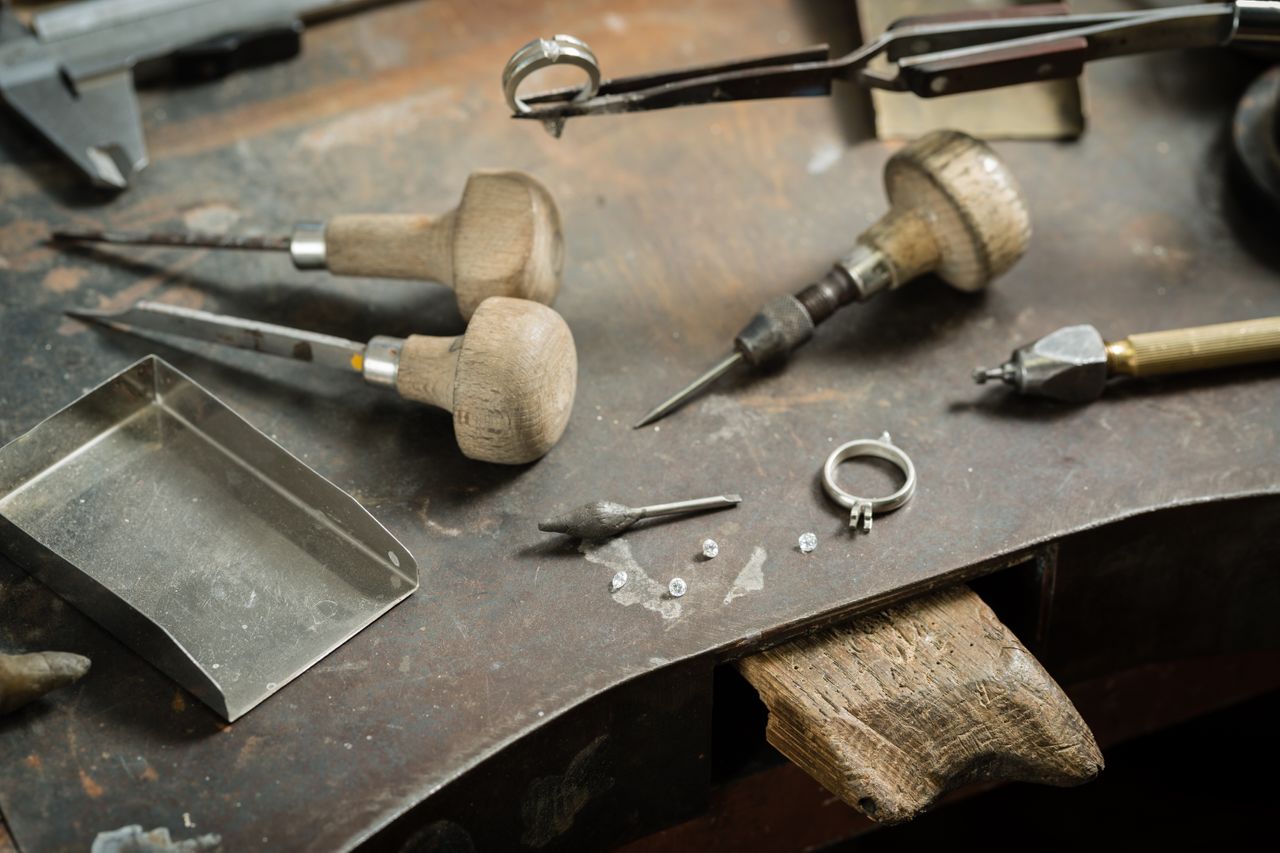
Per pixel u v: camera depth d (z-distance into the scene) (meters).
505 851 0.48
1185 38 0.54
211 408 0.50
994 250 0.53
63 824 0.45
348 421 0.52
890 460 0.52
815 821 0.57
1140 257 0.57
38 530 0.49
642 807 0.50
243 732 0.46
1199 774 0.71
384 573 0.49
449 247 0.53
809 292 0.53
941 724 0.47
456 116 0.61
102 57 0.60
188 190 0.59
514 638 0.48
